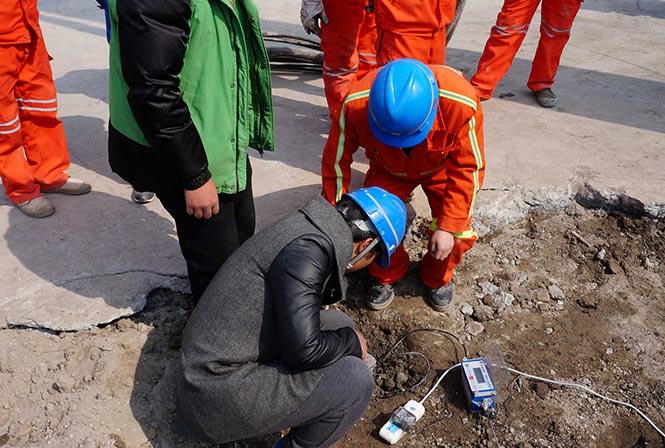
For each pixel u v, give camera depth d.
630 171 3.91
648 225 3.62
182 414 2.25
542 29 4.62
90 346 2.78
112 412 2.57
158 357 2.79
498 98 4.94
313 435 2.24
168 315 2.98
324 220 2.04
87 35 6.37
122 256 3.21
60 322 2.84
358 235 2.10
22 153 3.39
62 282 3.04
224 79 2.20
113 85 2.17
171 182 2.34
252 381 2.08
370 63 4.38
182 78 2.14
